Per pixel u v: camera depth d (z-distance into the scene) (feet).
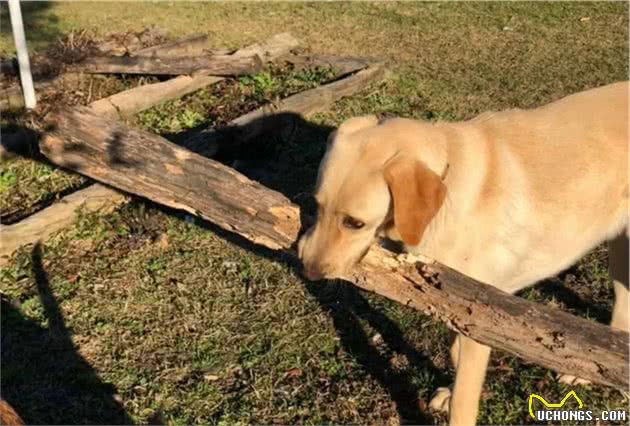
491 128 4.75
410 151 4.32
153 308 6.04
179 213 7.14
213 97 9.50
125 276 6.37
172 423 5.08
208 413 5.17
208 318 5.95
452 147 4.51
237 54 10.18
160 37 11.28
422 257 4.27
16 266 6.41
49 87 9.20
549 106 4.96
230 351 5.66
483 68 11.00
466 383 4.73
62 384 5.36
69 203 6.90
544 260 4.89
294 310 6.05
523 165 4.67
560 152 4.72
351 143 4.37
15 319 5.88
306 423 5.12
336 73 10.32
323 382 5.42
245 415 5.15
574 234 4.86
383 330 5.88
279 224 5.00
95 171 6.65
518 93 10.11
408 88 10.15
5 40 12.14
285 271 6.47
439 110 9.47
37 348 5.64
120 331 5.81
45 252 6.59
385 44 12.10
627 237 5.05
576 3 14.40
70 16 13.73
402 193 4.15
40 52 10.25
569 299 6.26
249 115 8.34
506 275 4.82
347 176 4.26
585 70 10.97
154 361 5.56
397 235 4.41
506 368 5.55
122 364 5.53
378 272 4.33
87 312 5.97
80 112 6.76
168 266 6.48
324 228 4.34
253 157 8.25
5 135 8.11
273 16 13.71
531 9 14.05
